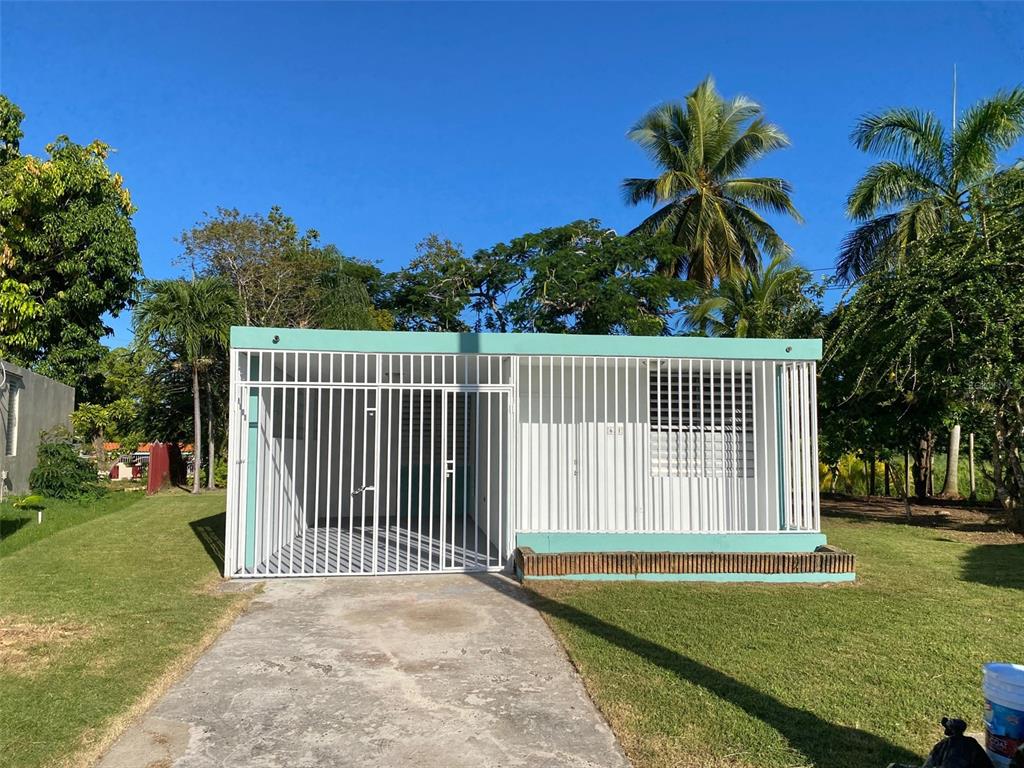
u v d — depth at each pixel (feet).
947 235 41.27
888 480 64.95
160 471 63.93
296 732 13.43
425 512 44.86
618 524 29.07
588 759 12.46
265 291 79.41
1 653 17.20
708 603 22.99
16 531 34.86
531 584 25.45
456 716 14.24
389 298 87.97
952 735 10.34
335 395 44.16
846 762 12.25
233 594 23.63
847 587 25.75
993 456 43.24
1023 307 36.29
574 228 76.48
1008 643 19.01
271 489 29.60
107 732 13.08
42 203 61.05
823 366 45.55
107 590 23.66
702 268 76.64
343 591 24.34
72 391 62.75
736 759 12.37
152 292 61.82
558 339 27.71
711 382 29.99
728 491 30.71
